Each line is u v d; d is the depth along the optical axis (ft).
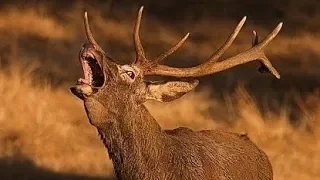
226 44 36.14
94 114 33.42
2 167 54.54
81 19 100.37
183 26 102.47
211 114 66.23
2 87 64.03
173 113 64.85
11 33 92.32
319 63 85.66
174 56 89.56
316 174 54.44
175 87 34.63
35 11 98.68
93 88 33.17
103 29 98.43
